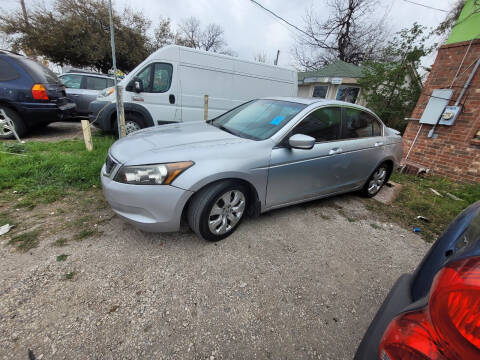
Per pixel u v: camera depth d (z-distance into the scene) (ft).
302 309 5.33
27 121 15.70
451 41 15.88
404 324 2.37
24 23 46.88
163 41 69.26
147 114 16.42
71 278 5.48
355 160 9.95
